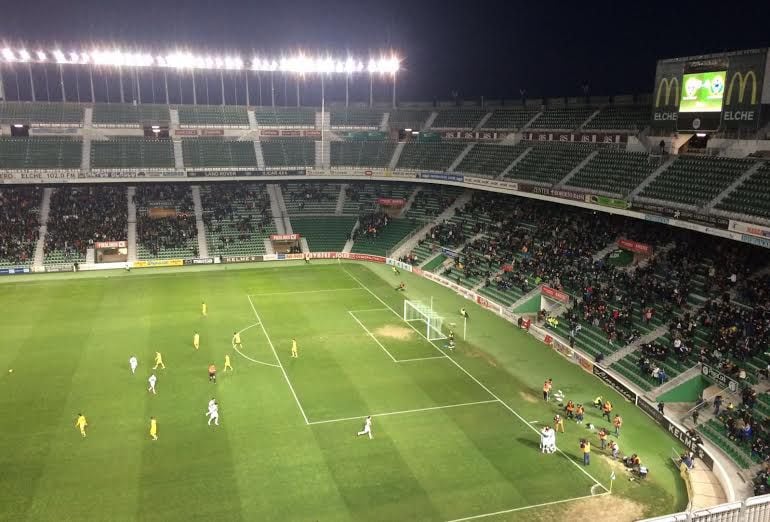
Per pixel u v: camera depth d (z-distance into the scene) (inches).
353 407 1485.0
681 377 1563.7
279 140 3683.6
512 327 2146.9
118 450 1254.3
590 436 1373.0
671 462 1278.3
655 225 2225.6
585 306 2028.8
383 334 2036.2
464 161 3213.6
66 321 2084.2
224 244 3166.8
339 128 3801.7
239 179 3289.9
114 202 3235.7
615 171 2329.0
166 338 1940.2
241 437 1322.6
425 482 1169.4
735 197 1781.5
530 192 2529.5
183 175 3186.5
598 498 1131.9
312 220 3476.9
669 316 1795.0
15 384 1562.5
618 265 2172.7
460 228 3016.7
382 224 3393.2
